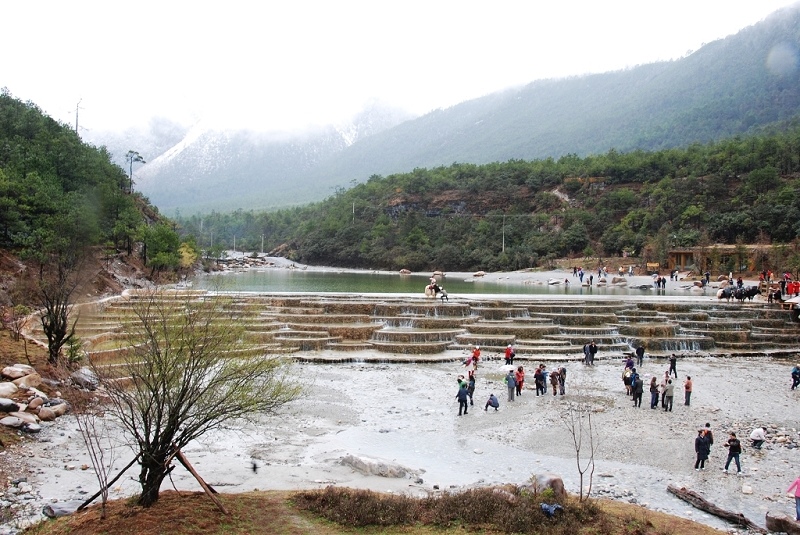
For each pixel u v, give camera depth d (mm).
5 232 65188
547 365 45844
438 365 45469
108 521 16969
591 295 79812
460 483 23125
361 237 196375
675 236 129125
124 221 93188
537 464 25531
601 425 31172
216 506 18328
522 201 190125
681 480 24078
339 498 19641
